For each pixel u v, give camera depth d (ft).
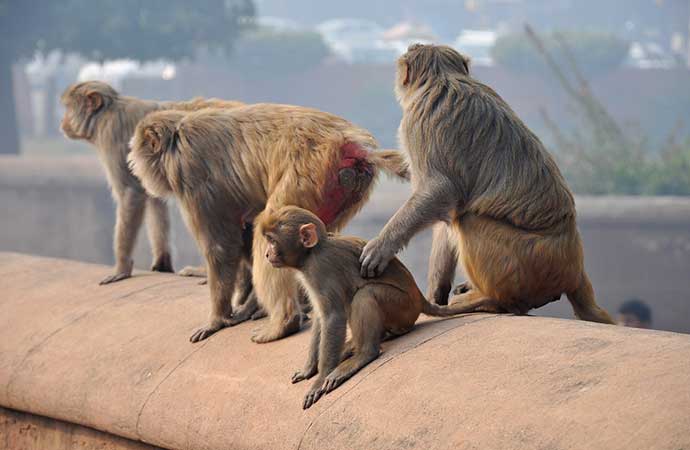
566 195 24.18
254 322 26.68
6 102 130.52
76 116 33.96
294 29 170.19
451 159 23.91
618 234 72.84
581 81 92.43
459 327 21.97
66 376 27.37
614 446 16.20
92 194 86.58
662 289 72.49
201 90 158.51
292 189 26.30
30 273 34.60
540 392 18.26
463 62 25.43
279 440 21.17
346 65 156.87
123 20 122.31
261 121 27.37
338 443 19.89
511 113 24.52
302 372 22.35
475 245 24.00
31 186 87.10
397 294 22.03
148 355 26.43
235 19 129.29
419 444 18.61
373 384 20.63
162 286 31.19
